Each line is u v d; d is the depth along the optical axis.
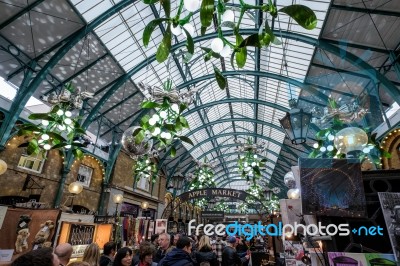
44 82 9.76
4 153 8.34
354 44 8.70
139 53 11.33
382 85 8.46
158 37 11.01
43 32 8.32
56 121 5.53
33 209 4.86
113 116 13.93
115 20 9.40
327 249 1.96
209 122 21.67
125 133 4.52
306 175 2.05
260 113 19.42
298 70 11.88
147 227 9.38
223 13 2.06
